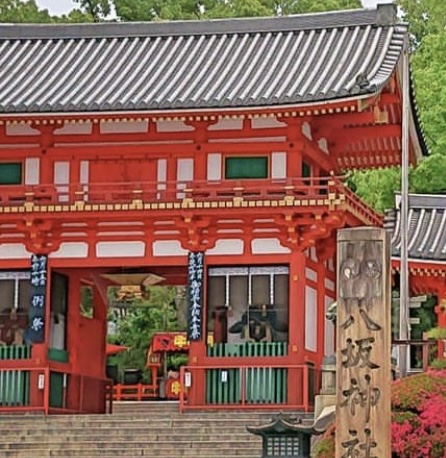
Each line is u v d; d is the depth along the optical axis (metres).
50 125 41.62
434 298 53.91
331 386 34.78
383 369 20.86
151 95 41.34
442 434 26.05
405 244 40.12
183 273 43.28
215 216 39.84
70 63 46.00
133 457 33.44
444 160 65.06
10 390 40.53
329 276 43.31
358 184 66.81
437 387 27.42
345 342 21.03
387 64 40.66
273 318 39.78
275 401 39.06
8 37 48.28
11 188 41.75
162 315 67.44
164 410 45.53
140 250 40.91
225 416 37.19
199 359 39.72
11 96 42.25
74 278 42.62
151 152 41.59
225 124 41.12
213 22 47.25
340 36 44.94
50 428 36.31
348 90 38.12
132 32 47.69
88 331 43.56
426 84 69.31
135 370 66.88
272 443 22.34
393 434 26.19
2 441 35.47
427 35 77.75
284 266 39.91
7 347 40.91
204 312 40.06
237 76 42.81
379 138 44.91
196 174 41.19
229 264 40.19
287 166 40.56
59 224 41.19
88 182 41.97
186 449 33.41
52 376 41.00
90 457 33.72
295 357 39.16
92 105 39.81
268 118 40.72
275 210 39.19
